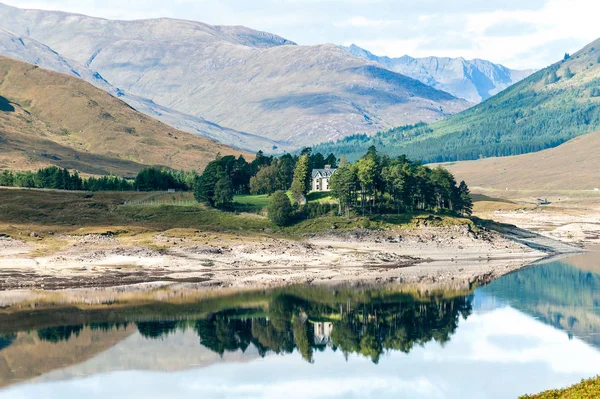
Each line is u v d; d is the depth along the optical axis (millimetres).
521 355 96875
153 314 120812
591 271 178625
